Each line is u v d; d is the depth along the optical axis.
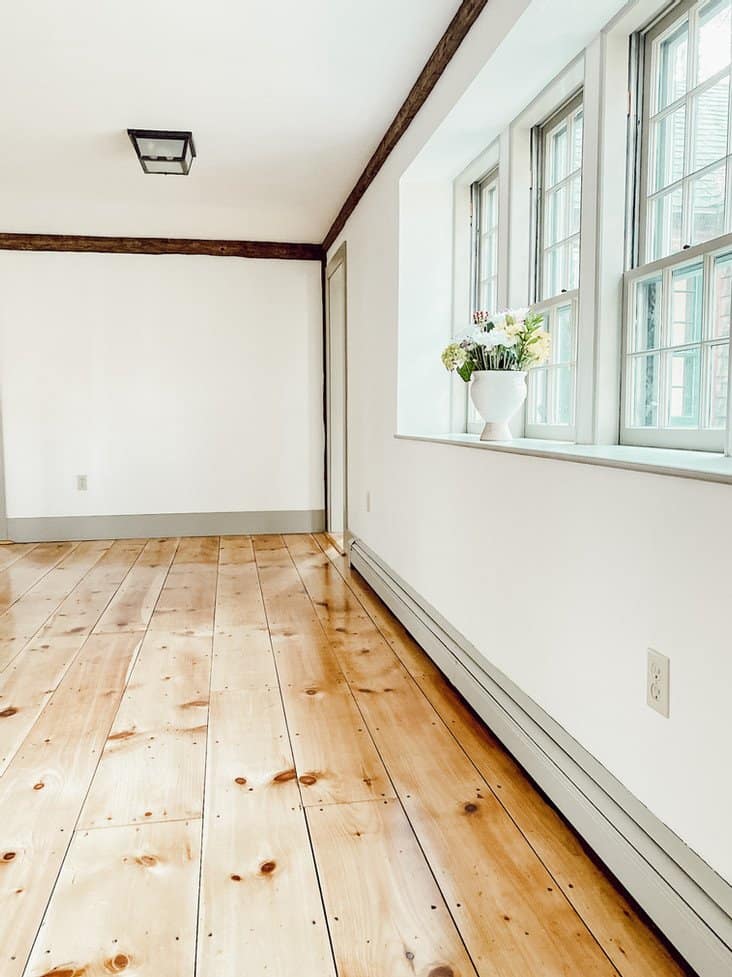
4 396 5.58
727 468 1.27
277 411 5.93
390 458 3.67
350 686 2.63
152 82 2.97
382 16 2.47
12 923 1.40
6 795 1.88
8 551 5.31
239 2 2.37
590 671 1.67
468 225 3.44
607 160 2.08
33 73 2.88
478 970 1.28
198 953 1.33
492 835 1.69
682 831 1.32
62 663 2.88
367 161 3.93
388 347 3.68
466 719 2.35
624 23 2.00
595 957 1.31
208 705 2.46
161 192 4.48
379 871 1.56
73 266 5.58
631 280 2.08
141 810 1.81
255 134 3.54
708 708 1.24
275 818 1.77
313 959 1.31
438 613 2.92
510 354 2.53
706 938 1.20
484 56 2.30
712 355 1.80
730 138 1.74
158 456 5.80
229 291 5.78
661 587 1.38
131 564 4.81
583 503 1.68
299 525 6.03
